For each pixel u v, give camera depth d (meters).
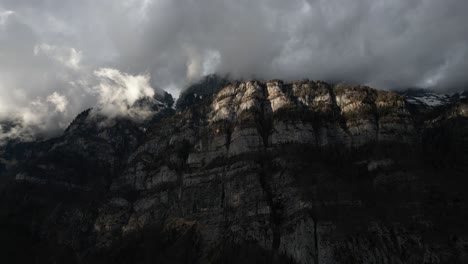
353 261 174.62
